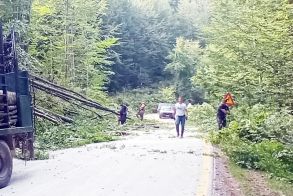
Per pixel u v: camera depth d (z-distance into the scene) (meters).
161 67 86.75
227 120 22.59
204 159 13.28
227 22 27.67
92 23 49.12
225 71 26.44
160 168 11.50
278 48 18.36
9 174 10.12
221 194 8.70
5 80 11.00
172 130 28.69
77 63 45.22
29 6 29.86
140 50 84.56
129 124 32.75
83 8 44.75
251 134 18.08
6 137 10.95
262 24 19.00
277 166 13.19
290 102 19.28
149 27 86.75
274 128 17.78
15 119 11.47
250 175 11.78
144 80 83.38
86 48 45.41
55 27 42.16
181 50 80.25
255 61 19.58
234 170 12.15
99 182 9.74
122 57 81.44
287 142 16.78
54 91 26.58
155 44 86.75
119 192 8.70
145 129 29.66
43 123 21.83
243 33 21.17
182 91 79.56
